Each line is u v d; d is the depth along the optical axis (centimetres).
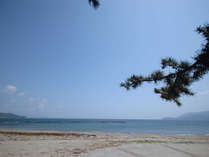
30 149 793
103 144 911
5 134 1670
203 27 219
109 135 1814
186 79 248
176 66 255
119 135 1838
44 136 1578
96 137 1586
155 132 2814
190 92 264
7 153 703
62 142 1055
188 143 916
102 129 3547
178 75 253
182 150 699
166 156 588
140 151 677
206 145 835
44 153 699
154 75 273
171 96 285
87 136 1669
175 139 1450
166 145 830
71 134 1775
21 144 955
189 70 243
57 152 717
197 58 224
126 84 296
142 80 283
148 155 603
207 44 215
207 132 2838
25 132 1833
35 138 1395
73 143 1002
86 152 682
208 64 214
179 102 293
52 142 1059
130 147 773
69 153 684
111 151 682
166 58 269
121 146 805
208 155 604
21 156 650
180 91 269
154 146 797
